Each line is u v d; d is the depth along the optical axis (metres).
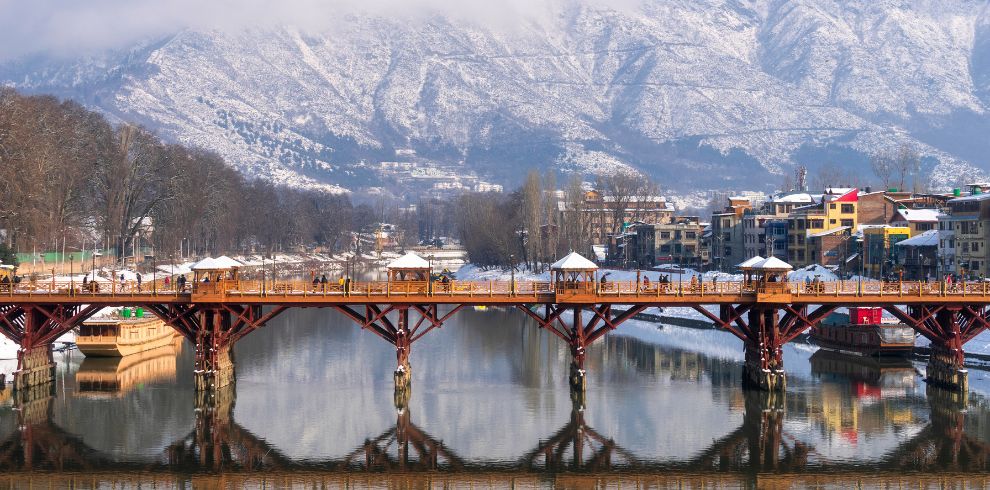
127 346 192.75
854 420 146.50
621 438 138.62
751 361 167.12
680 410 153.25
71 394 161.12
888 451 132.00
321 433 140.38
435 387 169.75
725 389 168.12
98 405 154.00
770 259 156.00
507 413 151.38
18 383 155.25
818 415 149.50
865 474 123.31
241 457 129.62
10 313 158.62
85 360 191.00
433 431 141.50
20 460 127.56
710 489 118.56
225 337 157.62
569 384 172.88
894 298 156.62
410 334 158.38
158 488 118.44
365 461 128.50
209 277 154.00
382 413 151.00
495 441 137.12
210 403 154.25
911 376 177.50
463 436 139.38
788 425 144.50
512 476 123.50
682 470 125.31
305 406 154.88
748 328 162.12
